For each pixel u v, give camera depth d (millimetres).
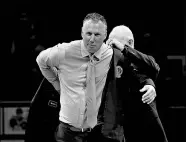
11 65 17438
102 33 7762
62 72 8109
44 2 19141
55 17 19266
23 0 19031
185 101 15672
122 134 8320
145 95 8258
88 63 7961
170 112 14727
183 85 15867
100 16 7805
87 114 7973
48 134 9211
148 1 19484
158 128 9242
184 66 18094
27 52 17672
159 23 19547
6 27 18531
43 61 8227
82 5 19422
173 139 14602
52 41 19000
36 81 17000
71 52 7969
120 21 19500
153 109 9250
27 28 18062
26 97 16875
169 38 19562
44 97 9055
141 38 18172
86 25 7746
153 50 17500
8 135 15367
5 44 18312
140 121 9109
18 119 15398
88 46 7781
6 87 16969
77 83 7996
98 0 19469
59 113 8562
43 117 9164
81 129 8086
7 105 15359
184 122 14617
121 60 8445
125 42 9734
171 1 19516
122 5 19469
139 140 9242
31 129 9219
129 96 8797
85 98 7961
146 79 8508
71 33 19359
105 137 8133
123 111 8984
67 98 8070
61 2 19266
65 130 8141
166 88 15836
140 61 8367
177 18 19562
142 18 19547
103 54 7992
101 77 8047
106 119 8141
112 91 8164
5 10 18797
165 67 16906
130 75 8578
